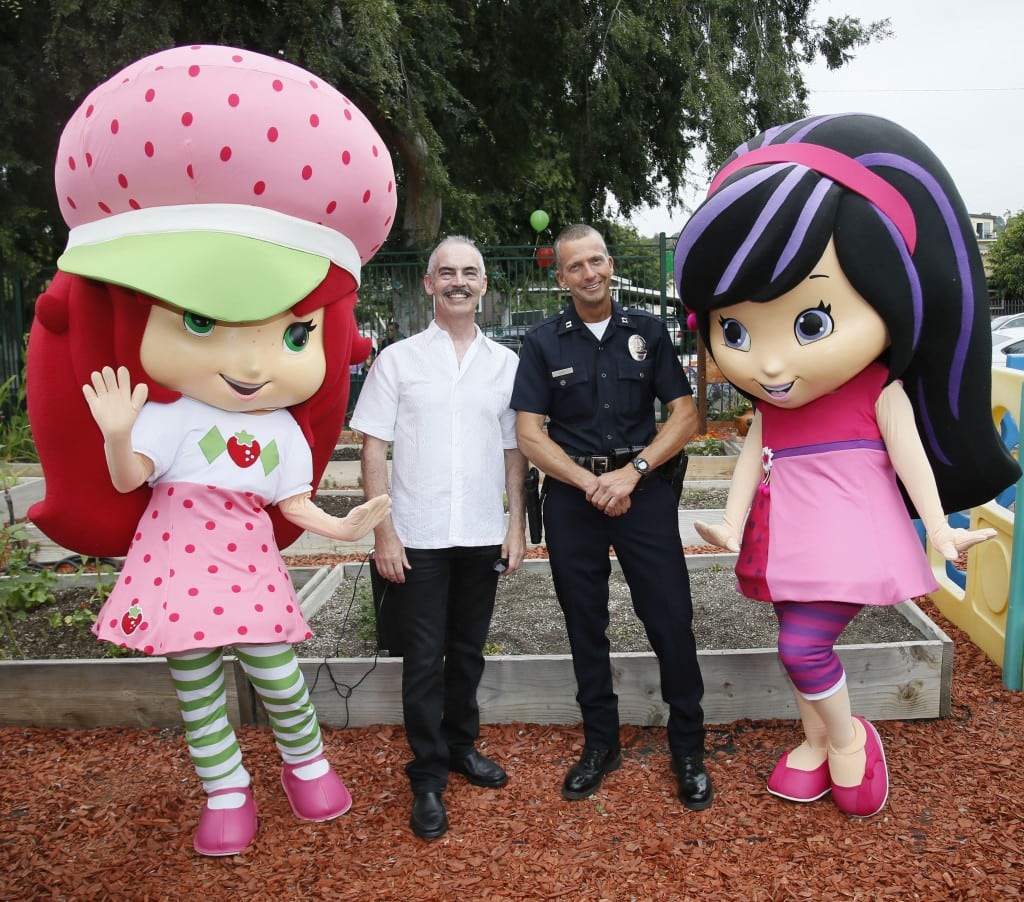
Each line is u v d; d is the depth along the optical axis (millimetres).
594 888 2734
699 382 10797
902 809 3078
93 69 9016
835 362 2775
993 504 4363
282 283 2557
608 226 19078
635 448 3217
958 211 2822
